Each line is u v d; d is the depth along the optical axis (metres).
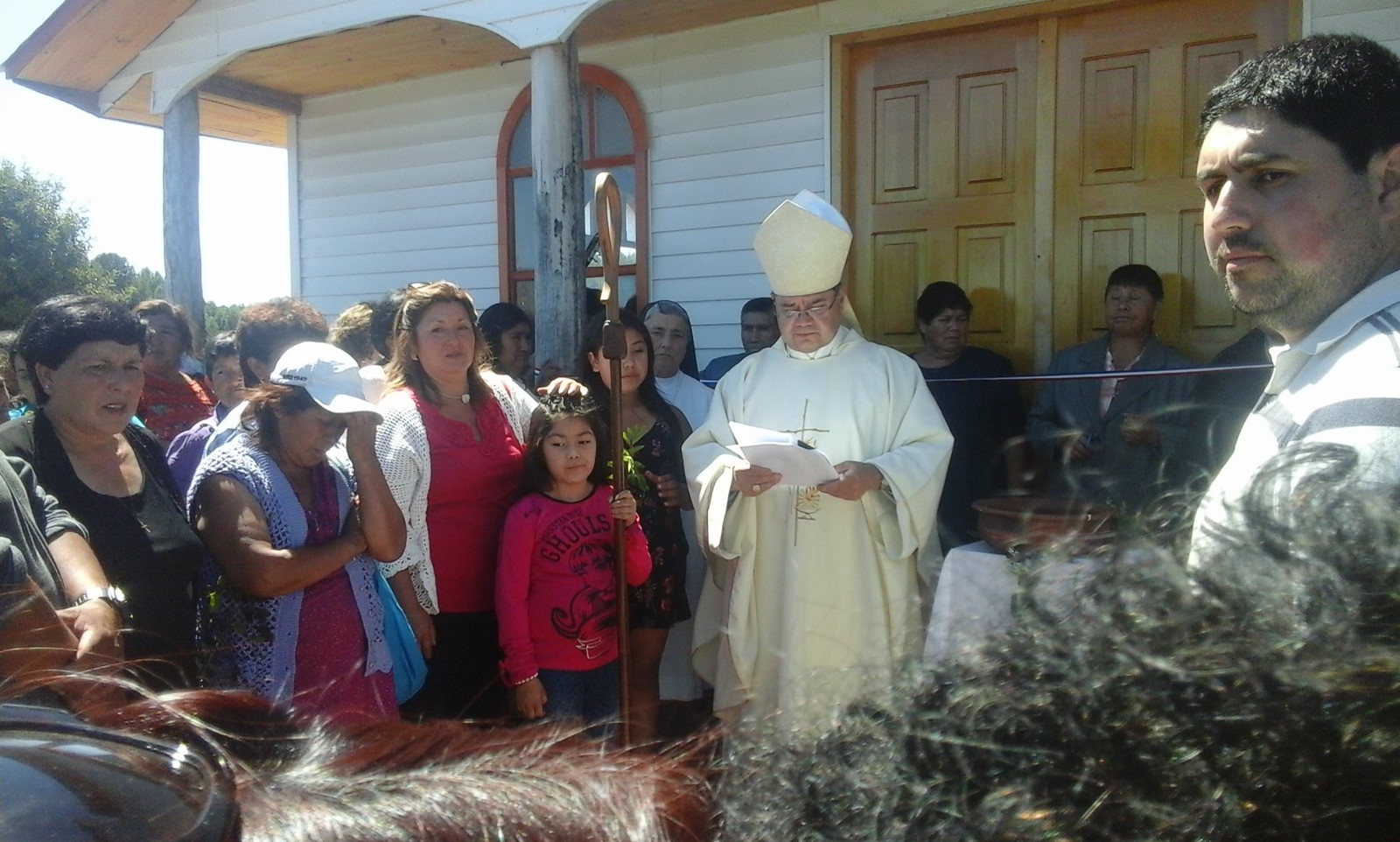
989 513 1.97
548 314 4.72
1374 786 0.47
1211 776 0.50
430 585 2.99
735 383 3.62
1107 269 4.81
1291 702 0.49
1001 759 0.55
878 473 3.16
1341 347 1.16
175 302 6.02
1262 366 3.32
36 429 2.42
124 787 0.58
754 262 5.59
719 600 3.53
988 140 5.02
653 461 3.61
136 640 2.29
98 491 2.43
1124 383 4.03
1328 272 1.21
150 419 4.31
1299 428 1.03
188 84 5.87
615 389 3.02
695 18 5.49
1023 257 4.98
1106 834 0.51
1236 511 0.58
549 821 0.62
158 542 2.46
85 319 2.44
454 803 0.62
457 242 6.53
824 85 5.32
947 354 4.48
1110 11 4.71
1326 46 1.24
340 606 2.54
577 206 4.76
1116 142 4.75
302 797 0.62
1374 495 0.55
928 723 0.59
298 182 7.06
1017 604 0.61
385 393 3.12
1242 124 1.25
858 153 5.32
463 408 3.23
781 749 0.66
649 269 5.87
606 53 5.91
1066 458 0.85
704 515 3.33
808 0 5.24
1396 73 1.21
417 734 0.72
